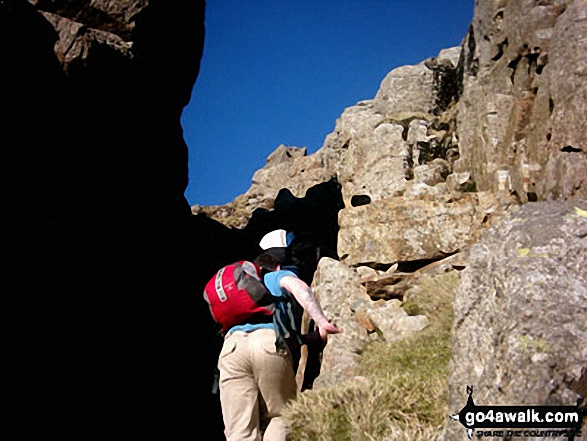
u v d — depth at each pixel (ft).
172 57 55.52
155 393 51.55
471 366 11.16
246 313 14.35
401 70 54.95
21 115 41.32
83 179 47.67
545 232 10.75
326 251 47.70
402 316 27.89
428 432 14.21
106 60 44.45
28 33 40.60
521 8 36.73
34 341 43.19
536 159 33.35
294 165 78.79
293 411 16.24
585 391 9.01
